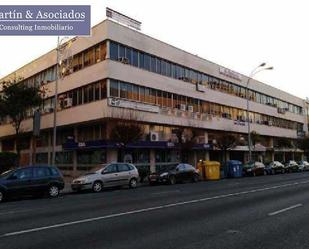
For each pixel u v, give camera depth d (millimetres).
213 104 45250
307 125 74938
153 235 7961
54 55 39562
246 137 51906
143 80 34719
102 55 32344
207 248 6824
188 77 41188
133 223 9445
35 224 9500
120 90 32344
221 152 46906
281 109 64188
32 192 17672
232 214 10859
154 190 20625
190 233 8164
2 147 51875
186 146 35812
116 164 22750
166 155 37500
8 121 46562
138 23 36125
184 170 27844
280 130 63250
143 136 33875
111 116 30594
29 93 32688
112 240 7504
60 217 10617
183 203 13625
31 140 44594
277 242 7316
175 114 38094
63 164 37812
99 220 9953
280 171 45406
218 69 46844
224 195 16547
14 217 10922
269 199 14727
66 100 35906
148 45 35844
